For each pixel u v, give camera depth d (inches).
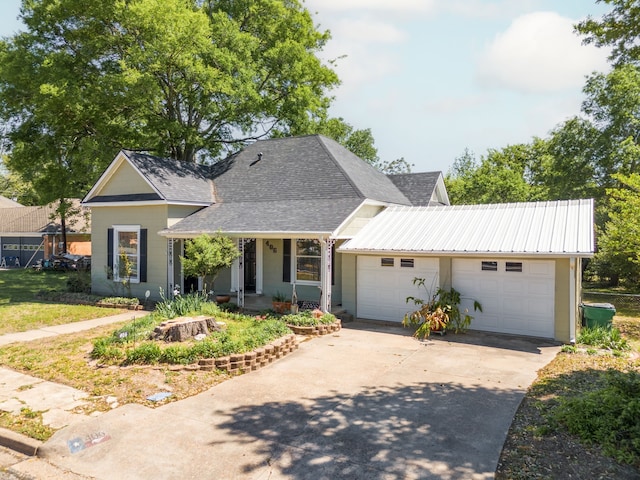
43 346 401.1
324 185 643.5
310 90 967.0
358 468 195.8
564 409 244.8
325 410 260.2
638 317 614.9
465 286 487.8
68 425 239.8
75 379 310.0
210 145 995.3
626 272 876.0
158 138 921.5
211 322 419.8
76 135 843.4
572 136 1130.7
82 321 524.7
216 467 198.2
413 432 231.3
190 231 596.7
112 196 693.3
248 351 346.9
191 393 287.4
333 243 550.9
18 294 749.3
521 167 1624.0
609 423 220.5
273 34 954.1
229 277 668.7
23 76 729.0
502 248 443.2
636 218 584.7
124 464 201.9
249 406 266.5
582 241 423.2
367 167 824.9
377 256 539.2
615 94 1063.0
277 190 671.1
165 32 697.0
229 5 934.4
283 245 635.5
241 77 811.4
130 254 683.4
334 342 429.1
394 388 298.8
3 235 1496.1
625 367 344.8
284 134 1043.9
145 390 290.0
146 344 356.8
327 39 1063.0
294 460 203.5
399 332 475.8
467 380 316.2
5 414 253.4
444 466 196.2
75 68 780.0
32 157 828.0
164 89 865.5
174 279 641.6
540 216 508.1
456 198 1258.0
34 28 791.1
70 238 1493.6
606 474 185.6
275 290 642.8
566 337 433.7
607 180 1070.4
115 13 711.1
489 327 474.6
